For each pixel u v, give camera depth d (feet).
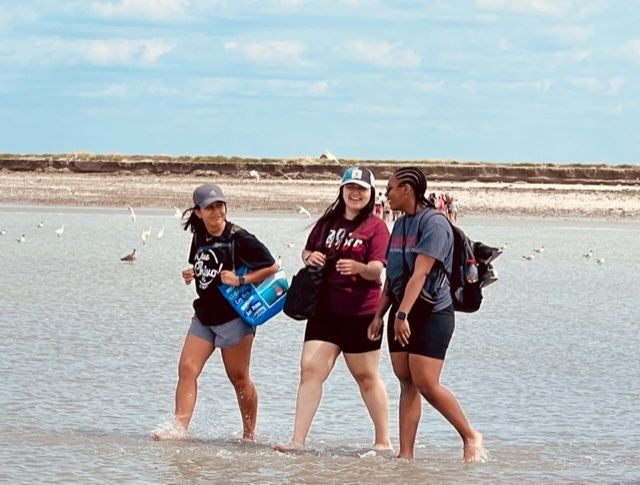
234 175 440.86
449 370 74.28
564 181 452.76
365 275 53.26
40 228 212.43
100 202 305.32
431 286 50.80
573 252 185.16
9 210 271.08
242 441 55.52
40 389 64.64
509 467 50.70
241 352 55.62
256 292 55.16
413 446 52.49
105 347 79.20
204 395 65.77
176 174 440.86
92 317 94.32
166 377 69.15
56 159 454.81
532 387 69.10
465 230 234.17
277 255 165.99
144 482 46.62
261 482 47.26
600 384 70.33
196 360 55.93
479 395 66.69
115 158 492.95
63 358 74.49
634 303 115.75
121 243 187.21
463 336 89.30
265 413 61.57
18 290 113.19
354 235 53.62
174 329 88.58
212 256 55.11
